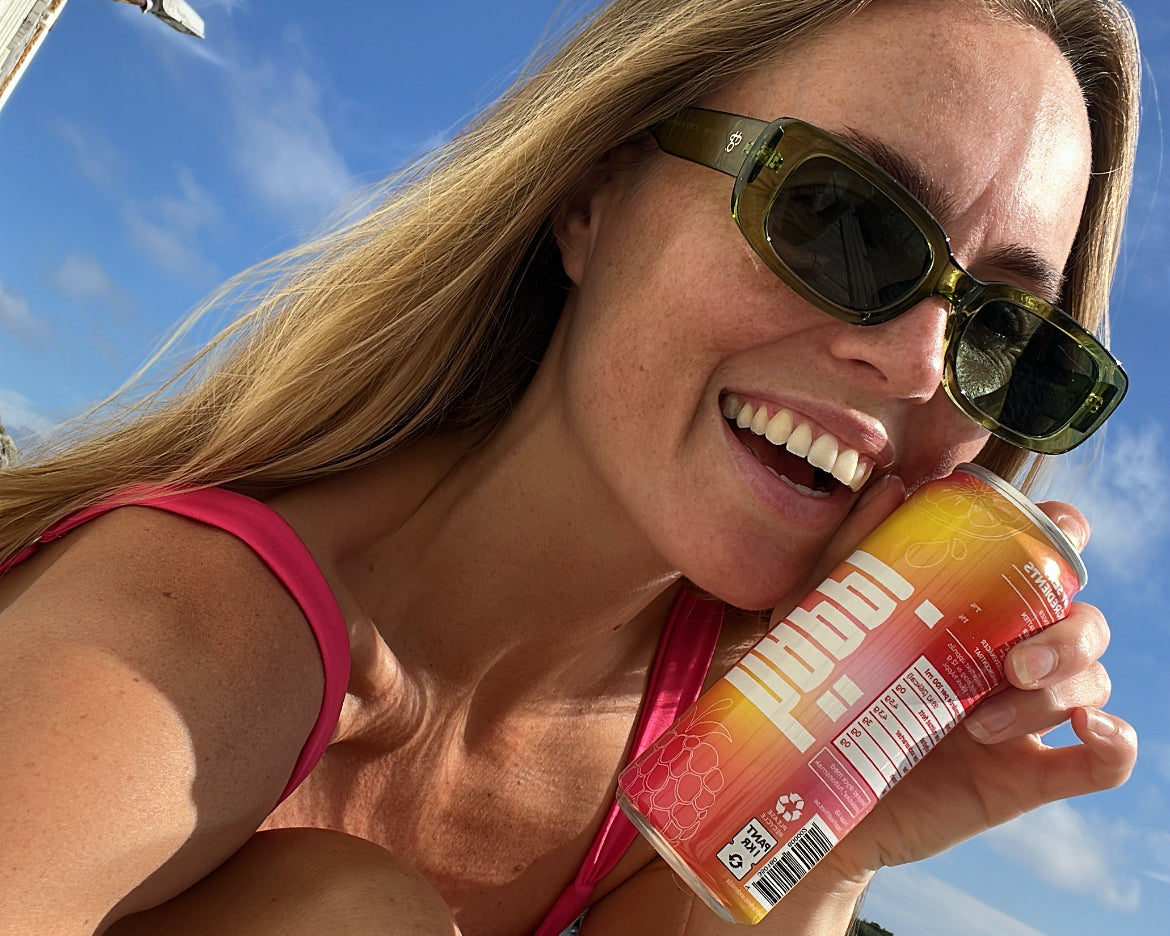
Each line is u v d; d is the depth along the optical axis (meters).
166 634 0.22
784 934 0.35
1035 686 0.27
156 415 0.36
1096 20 0.35
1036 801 0.32
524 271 0.37
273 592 0.26
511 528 0.34
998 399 0.32
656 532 0.31
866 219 0.28
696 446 0.30
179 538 0.26
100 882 0.20
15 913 0.18
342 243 0.38
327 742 0.27
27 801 0.19
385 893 0.25
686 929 0.36
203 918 0.24
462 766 0.36
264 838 0.27
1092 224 0.38
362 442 0.34
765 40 0.31
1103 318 0.41
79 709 0.20
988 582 0.27
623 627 0.39
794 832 0.26
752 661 0.27
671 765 0.27
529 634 0.35
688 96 0.32
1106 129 0.37
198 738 0.22
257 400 0.33
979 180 0.29
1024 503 0.28
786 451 0.34
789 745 0.26
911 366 0.29
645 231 0.32
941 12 0.31
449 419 0.37
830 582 0.28
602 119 0.33
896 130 0.29
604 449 0.31
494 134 0.37
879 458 0.31
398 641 0.33
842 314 0.29
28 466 0.34
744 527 0.30
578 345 0.33
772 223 0.29
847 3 0.31
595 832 0.39
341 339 0.34
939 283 0.29
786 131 0.29
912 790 0.34
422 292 0.34
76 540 0.27
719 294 0.29
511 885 0.38
